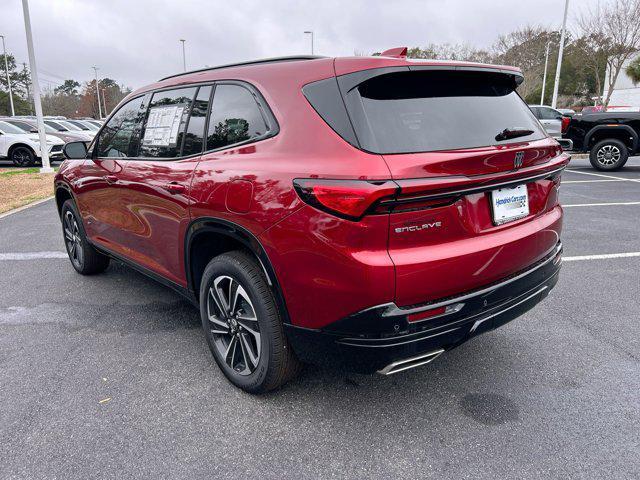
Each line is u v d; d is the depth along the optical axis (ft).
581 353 10.33
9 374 9.75
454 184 6.67
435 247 6.88
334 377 9.54
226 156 8.55
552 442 7.60
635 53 103.60
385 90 7.24
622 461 7.17
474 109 7.91
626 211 23.84
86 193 13.62
